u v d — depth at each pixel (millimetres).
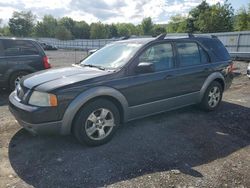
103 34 81562
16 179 3270
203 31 46969
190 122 5234
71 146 4113
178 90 5074
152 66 4336
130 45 4832
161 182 3201
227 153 3992
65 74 4207
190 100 5422
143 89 4480
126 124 5043
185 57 5254
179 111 5910
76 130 3916
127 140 4340
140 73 4438
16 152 3949
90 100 3947
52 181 3215
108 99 4184
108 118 4191
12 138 4445
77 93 3795
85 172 3400
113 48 5090
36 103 3754
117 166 3543
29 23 85438
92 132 4027
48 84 3818
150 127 4914
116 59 4605
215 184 3176
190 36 5543
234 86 9266
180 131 4766
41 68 8180
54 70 4574
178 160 3738
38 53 8156
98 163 3615
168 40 5004
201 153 3969
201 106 5797
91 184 3160
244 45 21094
